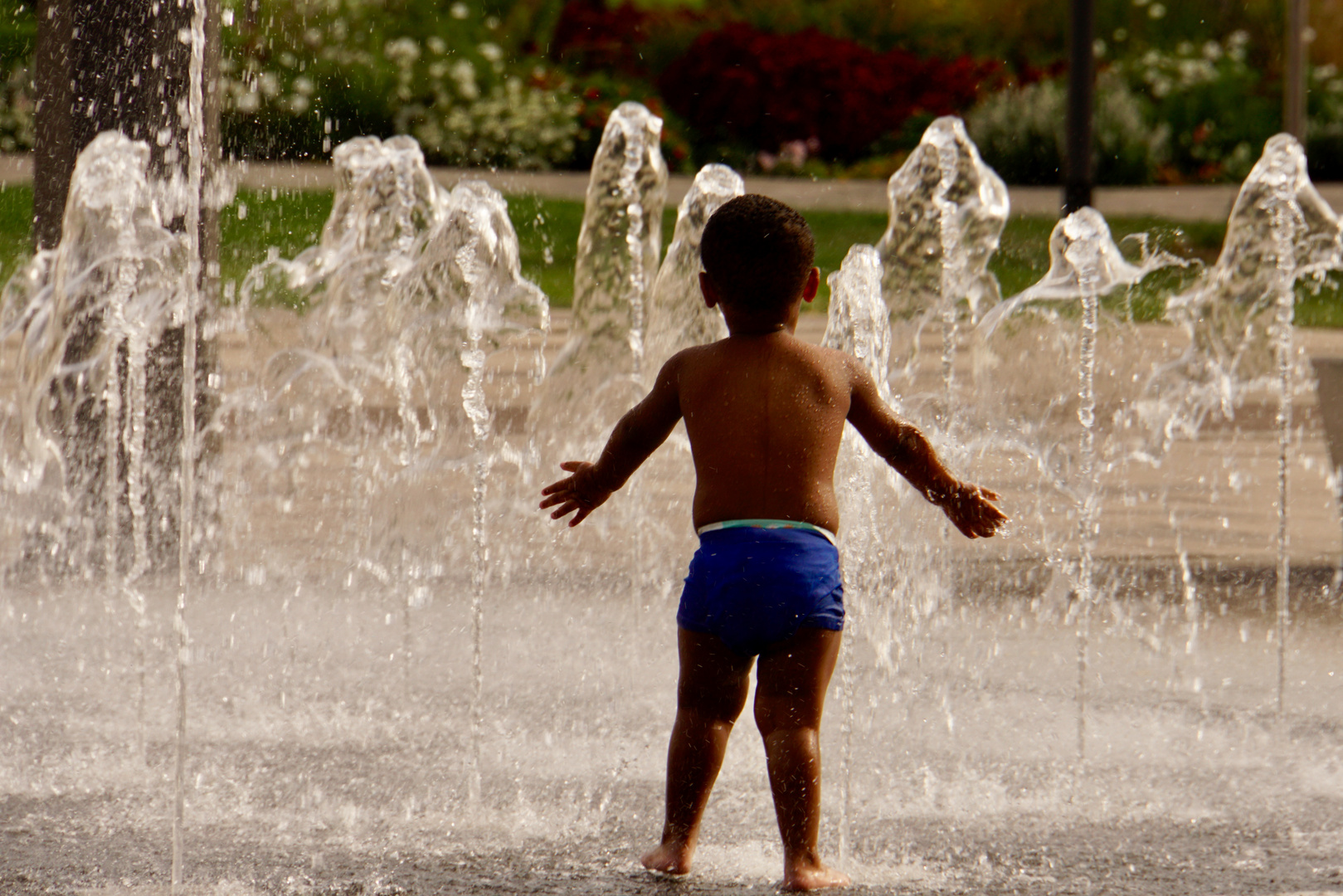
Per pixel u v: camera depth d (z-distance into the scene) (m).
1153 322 26.34
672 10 59.44
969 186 17.48
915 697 9.48
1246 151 51.94
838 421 6.67
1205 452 17.23
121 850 6.74
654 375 12.40
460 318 15.66
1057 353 22.28
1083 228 13.04
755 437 6.55
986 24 62.62
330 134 43.16
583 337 16.03
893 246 17.45
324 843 6.88
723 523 6.53
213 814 7.24
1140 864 6.74
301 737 8.47
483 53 48.81
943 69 53.25
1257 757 8.41
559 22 54.94
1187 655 10.47
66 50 12.27
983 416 17.70
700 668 6.59
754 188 46.69
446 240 12.74
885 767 8.14
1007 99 51.34
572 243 36.44
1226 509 14.80
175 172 12.44
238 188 35.50
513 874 6.52
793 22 60.41
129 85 12.34
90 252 12.19
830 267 34.12
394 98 44.91
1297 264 15.45
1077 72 35.25
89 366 12.30
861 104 51.81
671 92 51.78
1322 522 14.38
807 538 6.48
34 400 12.42
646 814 7.34
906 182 17.38
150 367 12.46
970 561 12.77
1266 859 6.82
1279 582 11.77
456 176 42.94
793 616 6.39
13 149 39.78
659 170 14.42
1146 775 8.05
